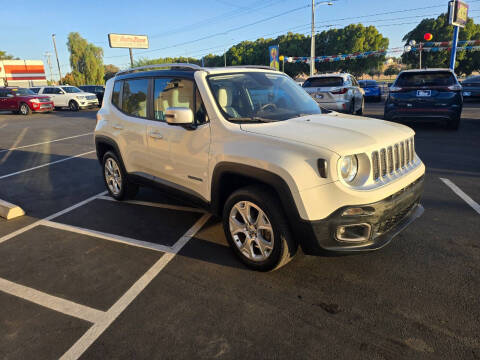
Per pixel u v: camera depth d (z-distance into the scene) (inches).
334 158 95.2
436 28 2032.5
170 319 97.2
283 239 105.9
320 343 86.2
